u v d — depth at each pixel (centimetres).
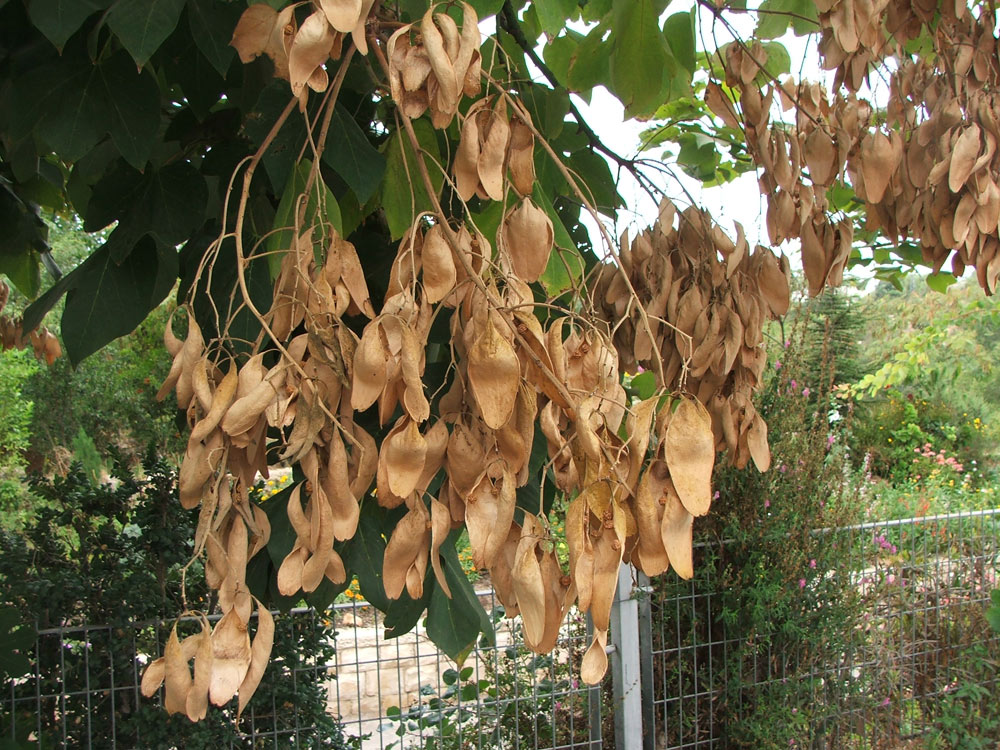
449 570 153
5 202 217
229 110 151
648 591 331
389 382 72
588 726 345
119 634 264
